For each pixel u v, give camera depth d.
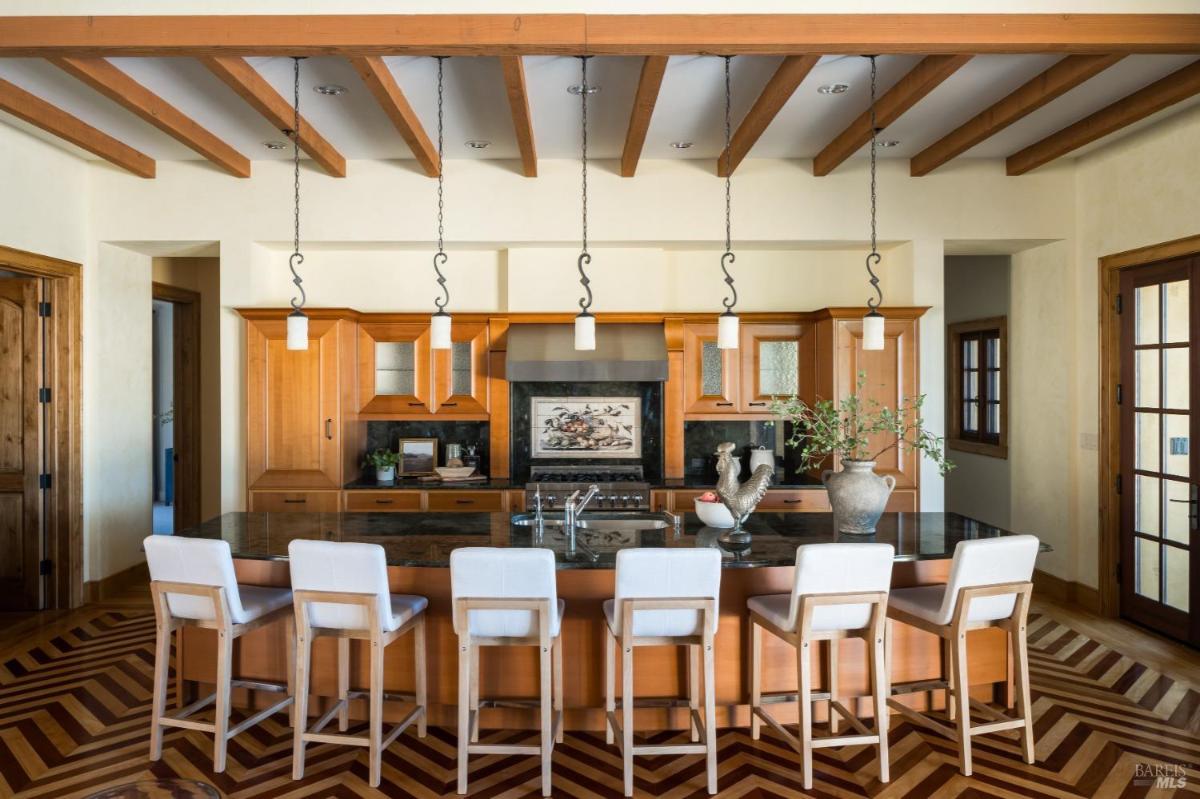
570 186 5.14
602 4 3.08
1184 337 4.38
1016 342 5.83
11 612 5.07
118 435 5.48
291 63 3.59
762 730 3.38
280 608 3.25
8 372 5.06
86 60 3.42
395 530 3.72
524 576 2.81
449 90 3.92
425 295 5.60
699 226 5.16
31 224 4.68
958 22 3.10
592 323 3.68
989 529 3.72
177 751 3.19
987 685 3.62
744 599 3.35
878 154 5.07
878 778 2.98
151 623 4.86
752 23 3.09
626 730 2.85
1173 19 3.10
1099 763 3.09
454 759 3.12
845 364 5.16
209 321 6.69
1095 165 5.02
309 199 5.13
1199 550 4.31
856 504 3.60
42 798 2.82
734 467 3.60
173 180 5.13
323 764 3.07
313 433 5.11
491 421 5.45
